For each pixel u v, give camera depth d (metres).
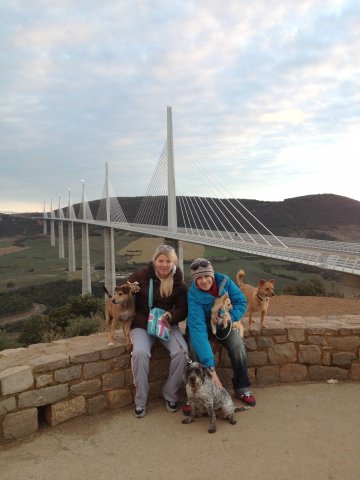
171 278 3.86
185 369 3.49
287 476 2.69
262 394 3.91
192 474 2.75
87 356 3.60
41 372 3.38
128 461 2.93
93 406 3.63
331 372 4.16
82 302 21.06
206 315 3.79
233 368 3.78
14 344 14.02
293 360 4.18
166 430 3.34
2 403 3.20
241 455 2.94
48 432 3.36
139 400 3.58
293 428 3.27
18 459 3.00
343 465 2.78
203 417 3.54
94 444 3.17
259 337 4.15
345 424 3.30
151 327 3.70
